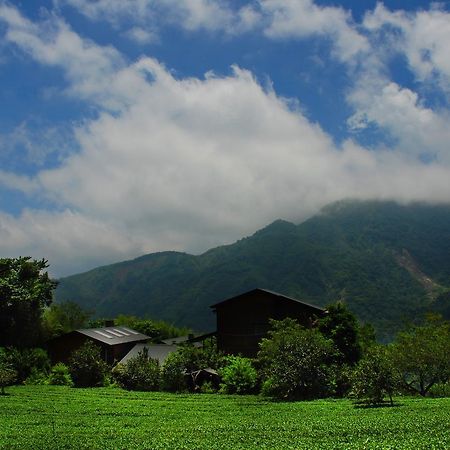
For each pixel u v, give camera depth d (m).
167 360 55.91
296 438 25.08
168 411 38.19
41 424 32.78
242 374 52.03
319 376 45.22
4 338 70.88
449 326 59.12
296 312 63.69
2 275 72.06
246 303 65.31
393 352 50.62
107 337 77.62
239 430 28.39
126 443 25.33
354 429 26.67
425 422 27.64
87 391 53.88
